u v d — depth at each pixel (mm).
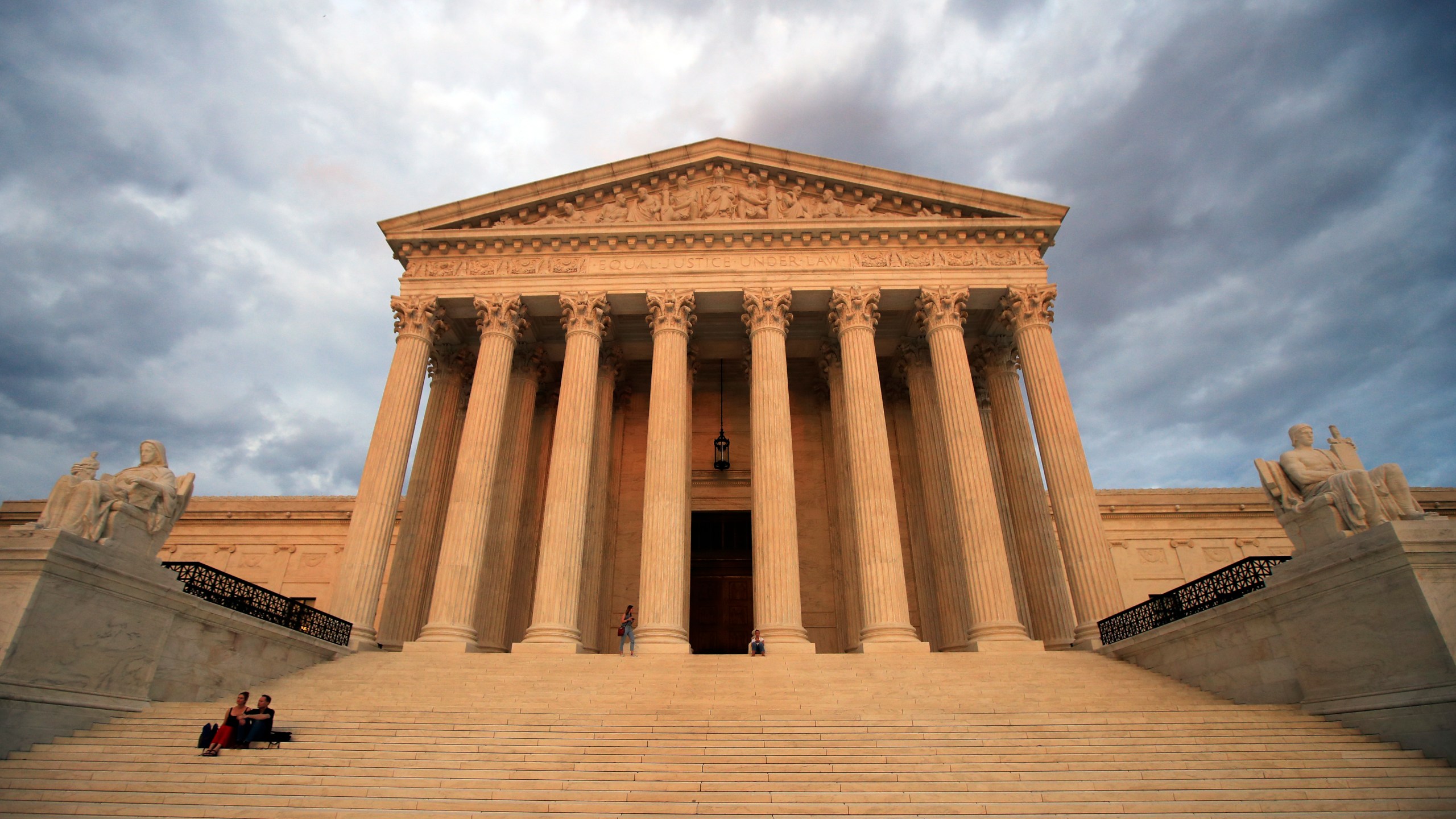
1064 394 28828
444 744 14102
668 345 30094
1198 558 41156
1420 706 12812
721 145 33375
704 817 10961
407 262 32875
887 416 37906
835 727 15125
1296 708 15469
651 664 21062
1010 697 18047
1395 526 13406
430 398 34438
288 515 43000
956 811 11148
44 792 11750
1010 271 31438
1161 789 11828
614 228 31781
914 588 33906
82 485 15641
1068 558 26562
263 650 19906
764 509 27094
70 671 14414
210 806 11391
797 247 31938
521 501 33281
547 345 35875
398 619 29938
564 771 12812
